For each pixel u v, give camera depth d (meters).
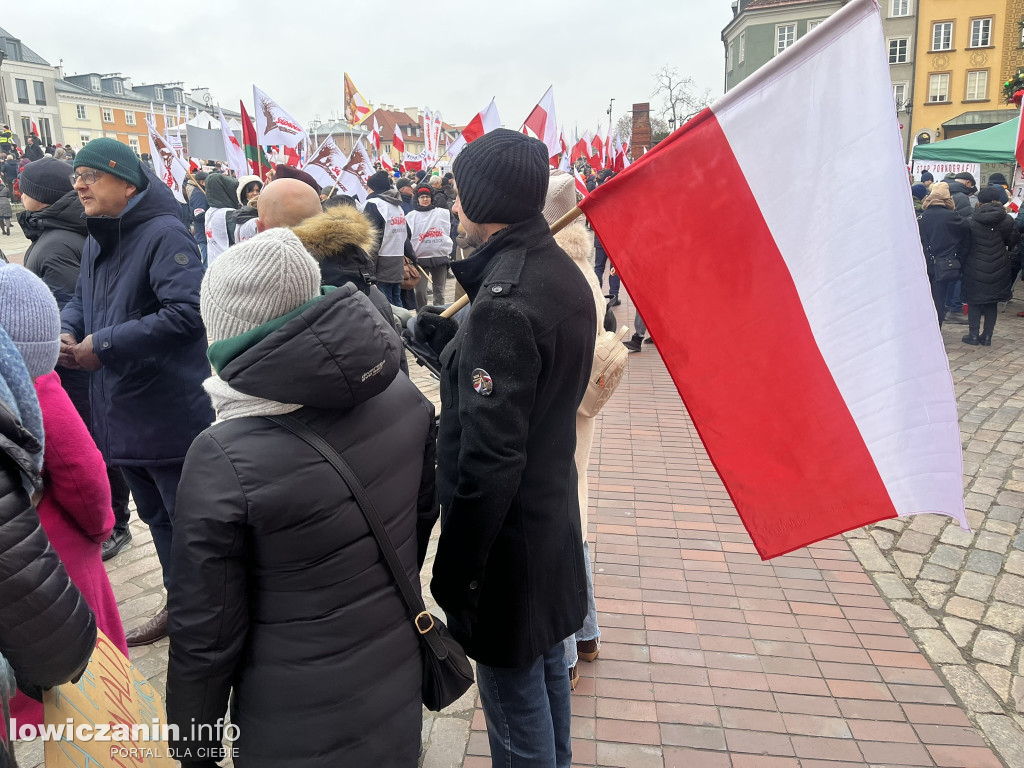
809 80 1.77
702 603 3.40
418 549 1.81
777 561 3.79
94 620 1.43
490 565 1.83
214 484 1.36
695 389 1.98
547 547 1.84
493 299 1.67
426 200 9.04
